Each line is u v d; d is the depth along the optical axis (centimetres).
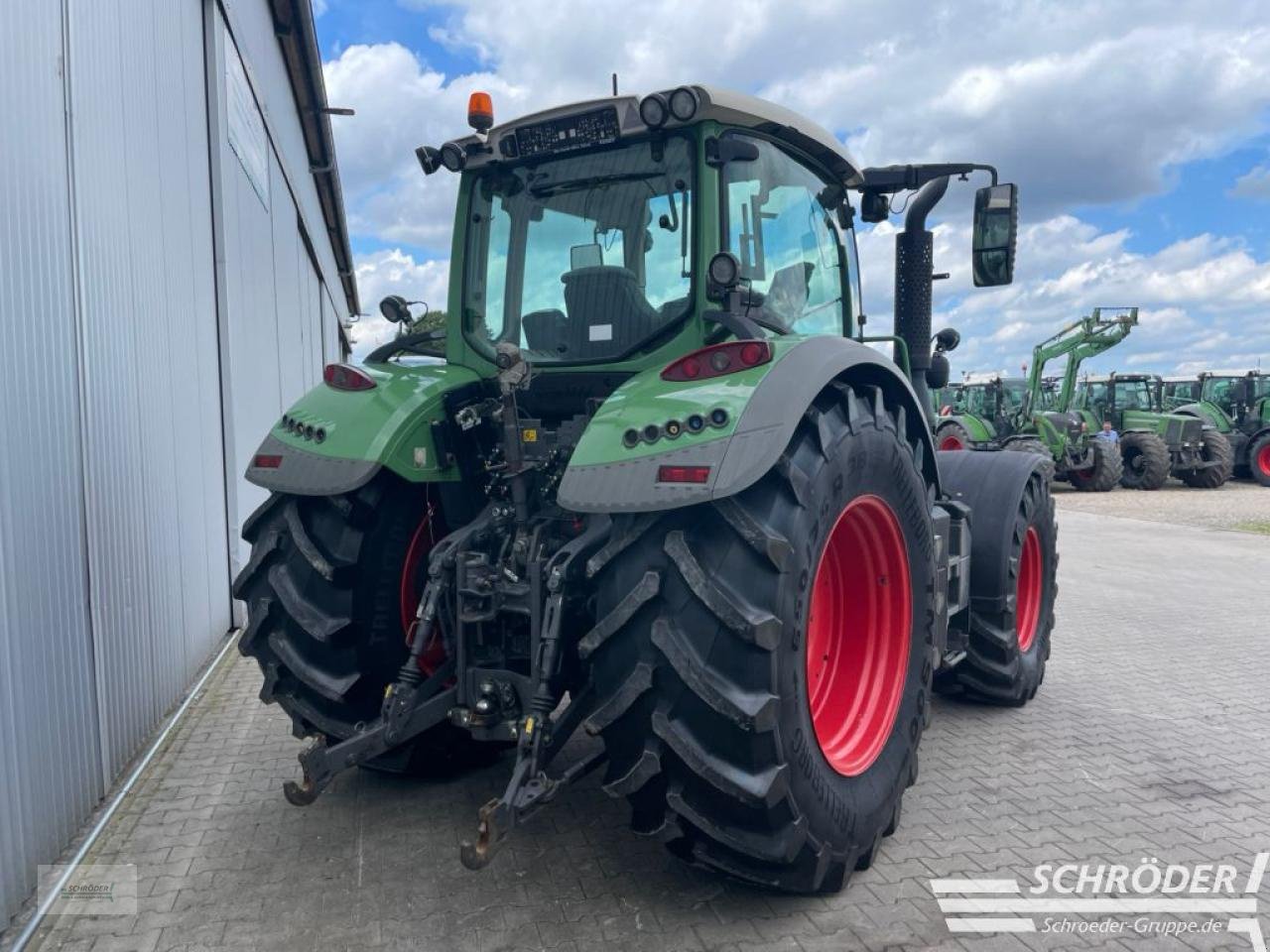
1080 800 342
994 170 400
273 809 330
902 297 441
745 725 226
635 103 305
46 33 318
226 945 243
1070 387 1892
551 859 290
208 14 598
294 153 1109
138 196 426
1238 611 707
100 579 351
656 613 238
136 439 407
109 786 349
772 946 242
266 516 326
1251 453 1934
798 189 352
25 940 247
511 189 340
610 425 254
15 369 284
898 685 309
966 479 455
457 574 287
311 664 309
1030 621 476
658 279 310
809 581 248
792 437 257
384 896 267
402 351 378
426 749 339
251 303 732
